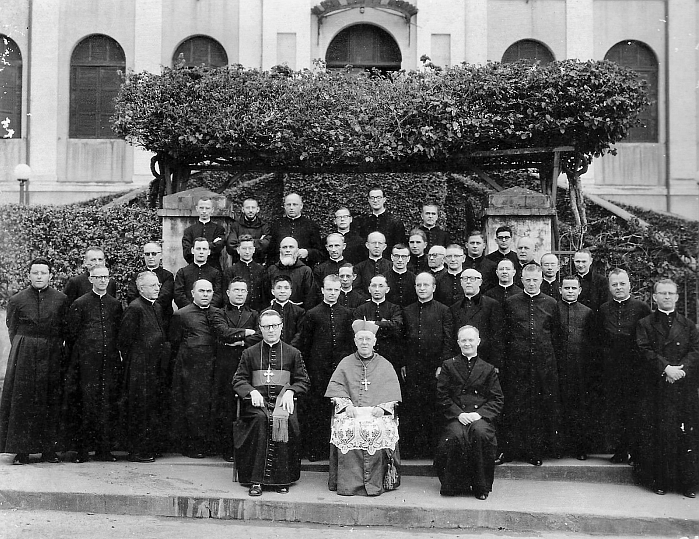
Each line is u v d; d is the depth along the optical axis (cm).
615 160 1684
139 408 779
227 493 673
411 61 1691
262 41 1672
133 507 665
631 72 961
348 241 976
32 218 1142
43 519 643
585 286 865
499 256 919
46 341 778
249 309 822
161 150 988
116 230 1136
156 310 809
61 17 1683
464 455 683
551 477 748
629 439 739
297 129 951
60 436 775
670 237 1184
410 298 852
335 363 785
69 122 1680
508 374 772
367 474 686
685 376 706
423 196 1433
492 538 619
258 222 991
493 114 945
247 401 708
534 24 1700
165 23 1686
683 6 1703
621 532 632
